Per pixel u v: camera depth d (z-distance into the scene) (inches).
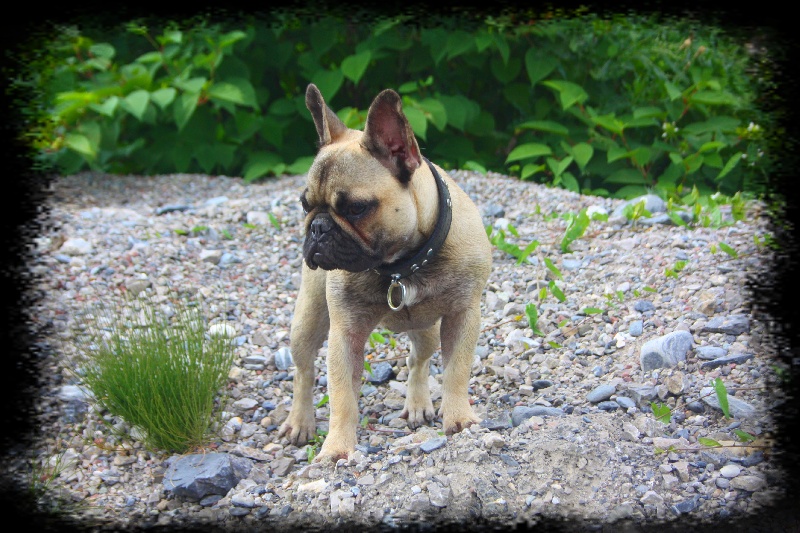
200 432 65.1
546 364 69.8
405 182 59.7
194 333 68.1
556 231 86.7
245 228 92.4
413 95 117.1
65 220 92.9
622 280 76.9
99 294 80.8
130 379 65.2
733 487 56.6
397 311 62.8
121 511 60.1
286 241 90.3
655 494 56.1
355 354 63.4
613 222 85.4
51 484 62.2
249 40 116.5
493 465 58.2
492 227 85.8
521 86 112.7
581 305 75.2
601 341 70.8
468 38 107.6
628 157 103.3
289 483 60.6
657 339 67.1
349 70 106.7
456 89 117.0
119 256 85.9
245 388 71.7
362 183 58.6
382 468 59.5
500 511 56.1
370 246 59.0
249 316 80.1
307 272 65.9
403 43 113.0
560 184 106.2
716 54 104.5
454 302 62.4
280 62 119.8
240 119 117.2
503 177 101.0
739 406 61.5
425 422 67.2
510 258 83.4
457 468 58.1
